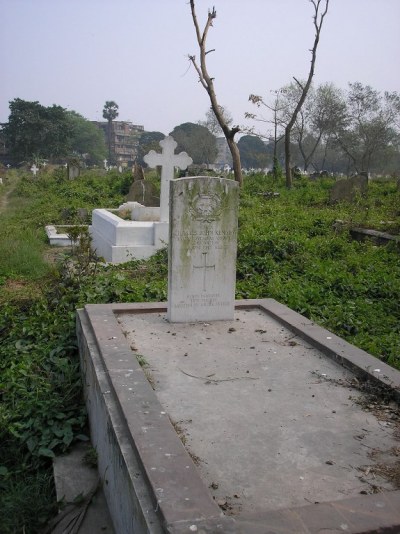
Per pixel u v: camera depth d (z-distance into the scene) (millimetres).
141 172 22859
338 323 6320
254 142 88125
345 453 3293
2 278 9258
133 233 10945
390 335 5949
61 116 75500
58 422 4598
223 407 3859
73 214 18094
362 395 4098
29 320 6695
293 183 25703
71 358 5766
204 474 3033
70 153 82500
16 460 4348
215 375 4410
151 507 2625
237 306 6254
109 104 104625
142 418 3422
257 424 3627
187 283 5688
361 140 46219
